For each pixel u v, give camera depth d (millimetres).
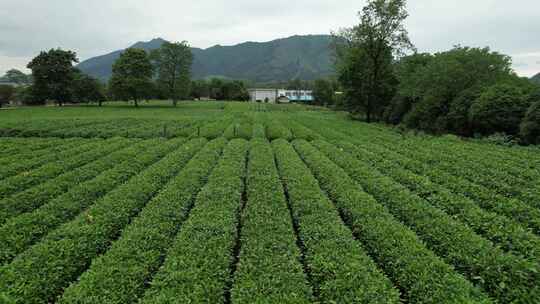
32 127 31438
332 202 10906
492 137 28594
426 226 8703
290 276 6191
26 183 12883
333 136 28516
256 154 17734
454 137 30156
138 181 12375
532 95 28172
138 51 77250
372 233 8164
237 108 77750
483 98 30047
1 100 77125
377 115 57125
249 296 5609
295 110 78750
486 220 9141
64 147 21656
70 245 7359
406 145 23812
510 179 14039
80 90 81500
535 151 23047
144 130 30703
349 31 48719
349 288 5848
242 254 7172
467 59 36500
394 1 42531
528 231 8734
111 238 8508
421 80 38938
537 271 6422
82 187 11695
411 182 13164
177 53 82500
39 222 8891
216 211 9211
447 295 5746
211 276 6180
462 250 7406
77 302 5484
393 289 5891
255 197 10578
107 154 19562
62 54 80062
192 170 13773
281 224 8461
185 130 30516
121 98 80625
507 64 40375
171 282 5938
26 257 6875
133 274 6277
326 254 6992
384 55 47438
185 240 7512
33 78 78938
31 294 5852
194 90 134250
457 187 12570
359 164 15922
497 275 6516
